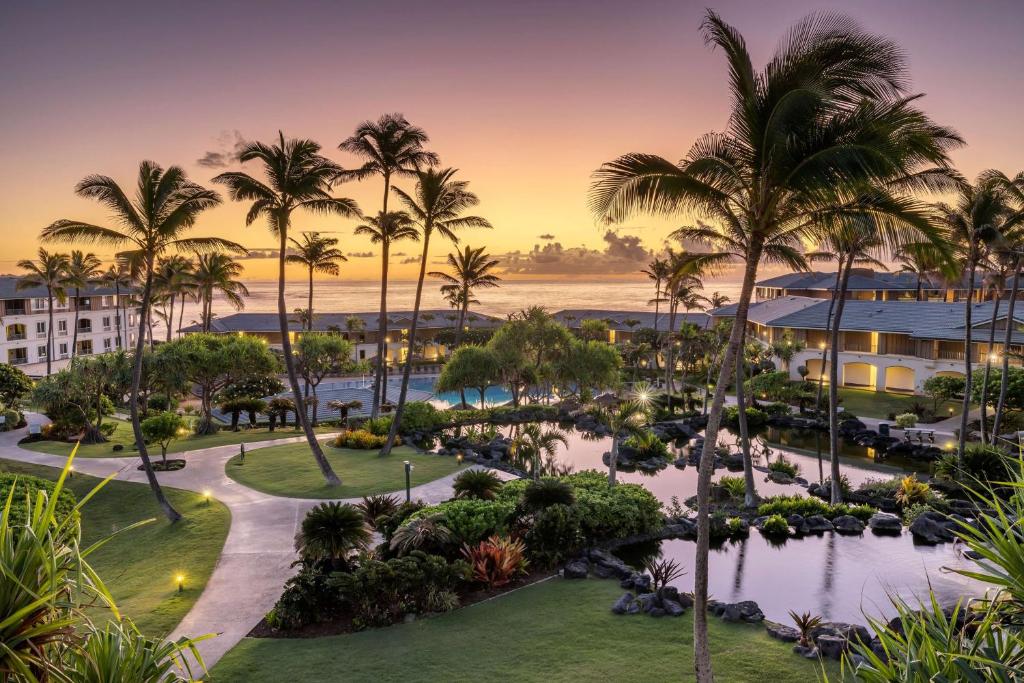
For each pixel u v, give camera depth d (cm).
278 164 2670
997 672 394
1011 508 479
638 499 2408
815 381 5950
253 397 5012
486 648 1428
